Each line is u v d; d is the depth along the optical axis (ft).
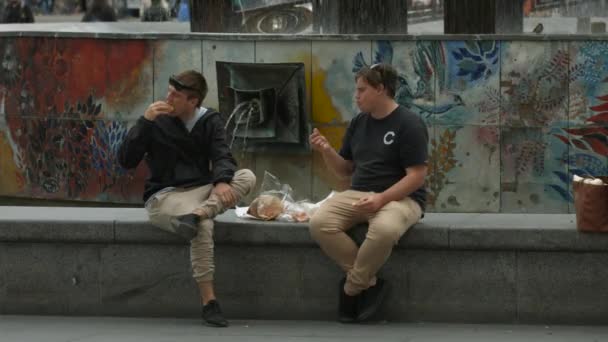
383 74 33.68
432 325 34.35
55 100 57.47
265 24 63.98
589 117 51.55
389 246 32.71
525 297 34.22
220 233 34.96
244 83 53.21
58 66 57.11
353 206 33.19
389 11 57.93
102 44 55.88
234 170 34.53
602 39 50.98
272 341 31.94
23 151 58.95
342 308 34.37
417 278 34.55
